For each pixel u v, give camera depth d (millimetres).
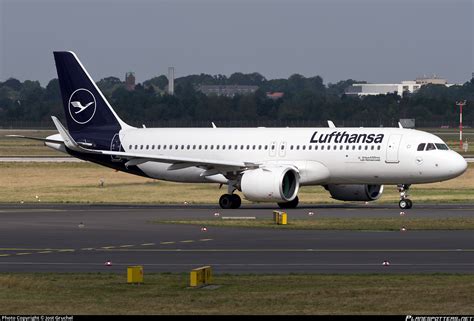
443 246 114188
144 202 196000
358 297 79125
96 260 104812
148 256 107750
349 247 113938
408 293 80562
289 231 132375
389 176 174000
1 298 79812
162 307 75562
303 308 74938
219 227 138625
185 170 191750
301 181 179250
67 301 78375
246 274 92688
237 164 178000
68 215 160625
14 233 132375
